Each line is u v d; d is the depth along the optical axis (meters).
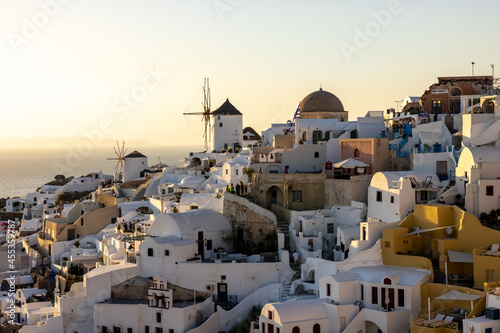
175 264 74.25
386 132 91.44
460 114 86.56
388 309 61.50
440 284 60.66
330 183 81.50
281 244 77.00
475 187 67.00
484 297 56.19
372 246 67.31
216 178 106.19
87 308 75.75
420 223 67.88
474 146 74.38
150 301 72.31
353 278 63.81
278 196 83.56
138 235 85.31
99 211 106.00
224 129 131.12
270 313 61.47
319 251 73.50
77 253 96.25
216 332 70.31
